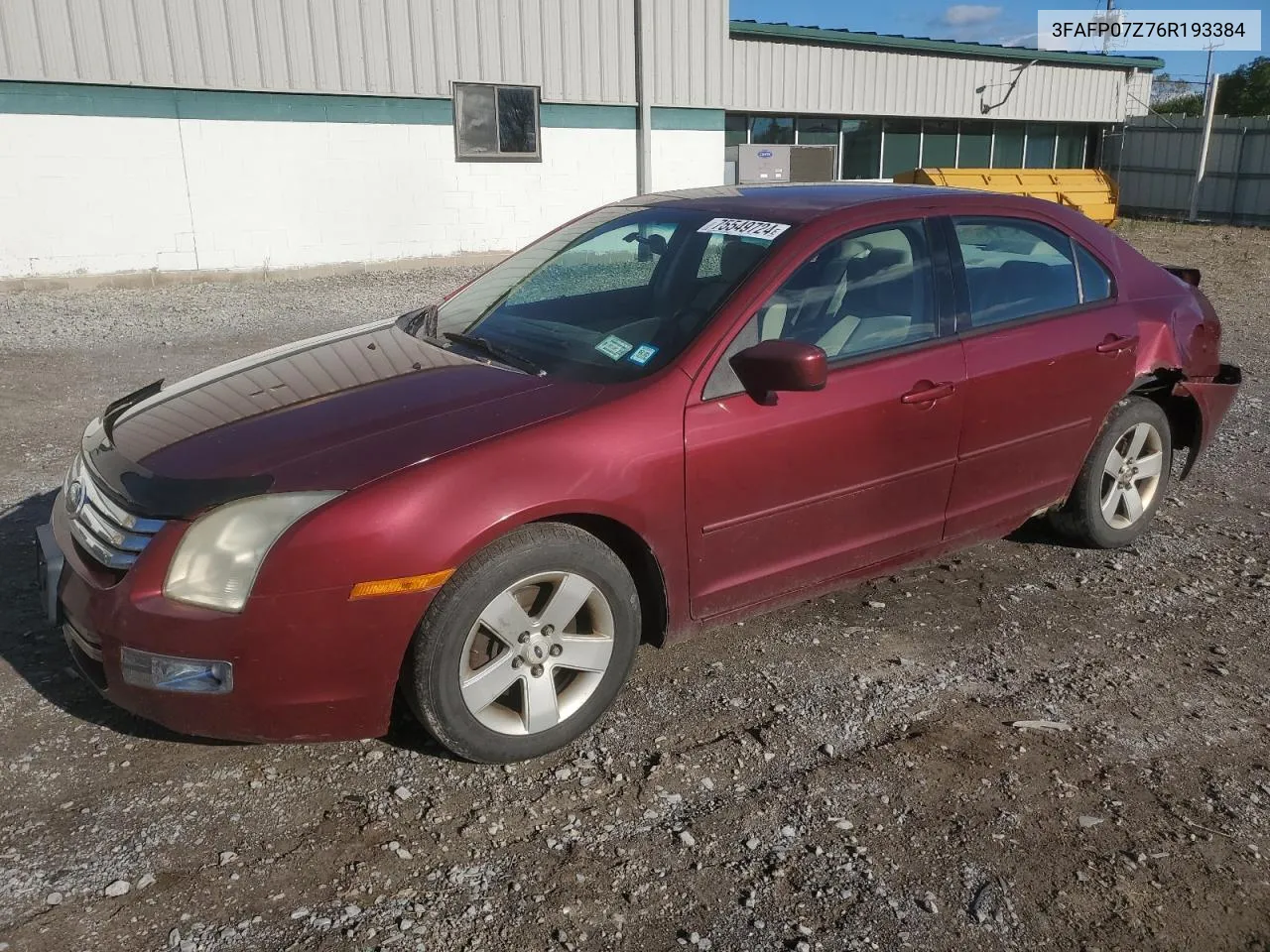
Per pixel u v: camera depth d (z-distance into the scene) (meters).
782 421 3.42
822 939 2.47
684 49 17.62
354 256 15.12
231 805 2.89
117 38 12.61
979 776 3.11
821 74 19.84
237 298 12.48
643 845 2.78
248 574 2.72
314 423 3.08
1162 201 27.20
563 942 2.44
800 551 3.62
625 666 3.28
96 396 7.37
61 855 2.67
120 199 13.05
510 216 16.45
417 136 15.26
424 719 2.97
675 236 3.94
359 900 2.55
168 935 2.42
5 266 12.47
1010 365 4.04
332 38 14.22
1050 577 4.57
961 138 23.38
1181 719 3.46
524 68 15.98
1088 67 25.14
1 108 12.07
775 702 3.49
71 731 3.21
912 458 3.80
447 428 3.01
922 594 4.37
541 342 3.66
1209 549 4.94
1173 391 4.88
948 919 2.55
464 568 2.89
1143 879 2.71
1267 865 2.77
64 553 3.05
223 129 13.62
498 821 2.86
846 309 3.69
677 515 3.25
